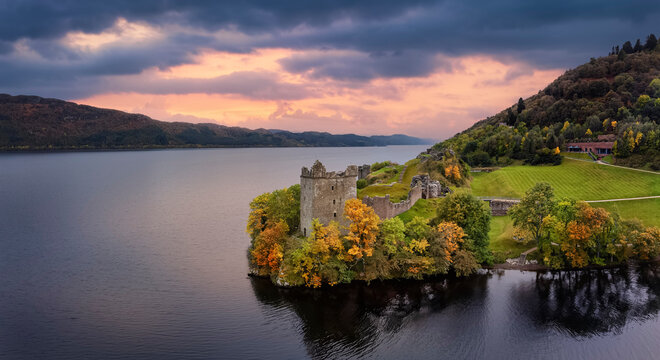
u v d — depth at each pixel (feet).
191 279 256.32
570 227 238.89
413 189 333.83
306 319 195.83
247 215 481.46
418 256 234.99
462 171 471.62
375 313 199.82
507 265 251.39
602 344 172.35
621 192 377.09
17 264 302.04
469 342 175.01
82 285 253.85
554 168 511.40
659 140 460.55
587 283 229.25
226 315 202.59
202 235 380.99
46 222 463.42
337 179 257.96
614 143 500.33
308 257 225.56
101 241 369.50
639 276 236.84
